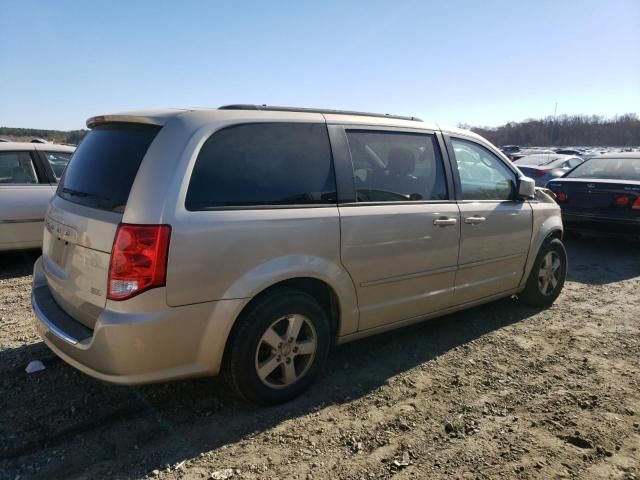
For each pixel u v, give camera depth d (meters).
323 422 2.97
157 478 2.46
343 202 3.30
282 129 3.15
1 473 2.46
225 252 2.75
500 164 4.61
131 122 3.02
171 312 2.62
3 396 3.16
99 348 2.60
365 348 4.06
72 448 2.67
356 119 3.58
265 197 2.97
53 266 3.20
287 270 2.98
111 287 2.58
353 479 2.48
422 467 2.59
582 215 7.97
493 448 2.75
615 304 5.38
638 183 7.58
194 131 2.80
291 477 2.49
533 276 4.96
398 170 3.70
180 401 3.15
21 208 6.13
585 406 3.21
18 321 4.45
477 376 3.61
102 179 2.92
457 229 3.98
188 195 2.69
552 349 4.12
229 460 2.61
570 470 2.58
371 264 3.44
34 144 6.45
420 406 3.18
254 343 2.93
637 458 2.68
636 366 3.83
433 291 3.93
